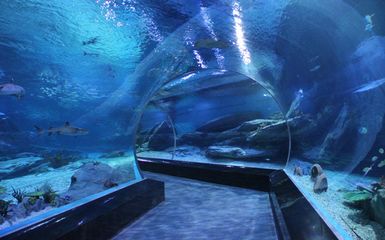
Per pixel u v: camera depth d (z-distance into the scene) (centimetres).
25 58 1052
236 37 605
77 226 331
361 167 548
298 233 309
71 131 641
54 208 412
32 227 303
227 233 429
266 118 1414
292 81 789
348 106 625
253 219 494
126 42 689
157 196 618
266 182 730
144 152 1747
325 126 735
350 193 386
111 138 1827
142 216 531
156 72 868
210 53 716
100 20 595
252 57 721
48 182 763
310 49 634
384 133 524
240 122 1483
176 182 888
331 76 663
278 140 1155
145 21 580
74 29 661
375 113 535
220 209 567
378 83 512
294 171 720
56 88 1592
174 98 1554
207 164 993
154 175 1038
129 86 1079
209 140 1555
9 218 354
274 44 635
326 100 721
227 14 522
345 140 638
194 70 891
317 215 327
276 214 441
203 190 758
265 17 530
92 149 1862
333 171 627
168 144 1745
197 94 1512
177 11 534
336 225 301
